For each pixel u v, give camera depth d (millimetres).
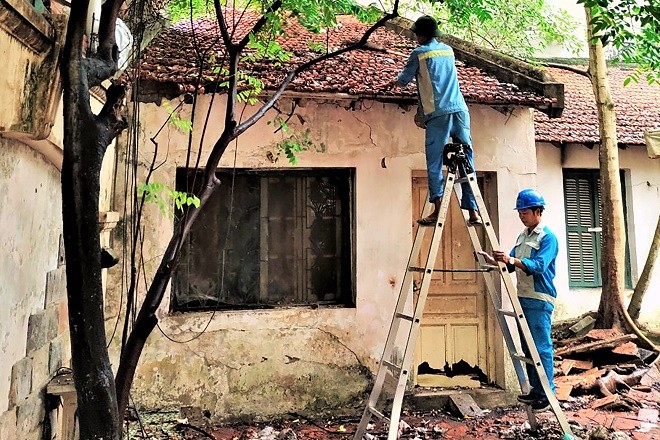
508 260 3898
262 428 4426
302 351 4676
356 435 3896
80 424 1503
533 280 4160
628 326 6719
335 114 4898
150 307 1999
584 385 5227
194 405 4438
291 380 4633
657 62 5363
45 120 2154
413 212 5340
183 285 4656
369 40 6742
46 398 2729
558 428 4332
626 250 8320
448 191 3734
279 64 4328
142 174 4492
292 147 3713
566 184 8281
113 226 3918
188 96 4562
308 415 4625
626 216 8375
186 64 4617
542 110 5172
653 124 8445
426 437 4215
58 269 2920
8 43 1821
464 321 5367
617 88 10016
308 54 5629
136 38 2979
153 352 4395
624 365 5879
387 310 4867
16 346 2289
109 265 2645
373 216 4914
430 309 5336
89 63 1623
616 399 4938
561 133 7781
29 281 2439
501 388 5059
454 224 5457
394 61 5785
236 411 4504
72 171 1516
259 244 4855
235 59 2553
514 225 5172
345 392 4723
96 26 2354
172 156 4555
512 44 9781
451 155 3816
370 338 4809
